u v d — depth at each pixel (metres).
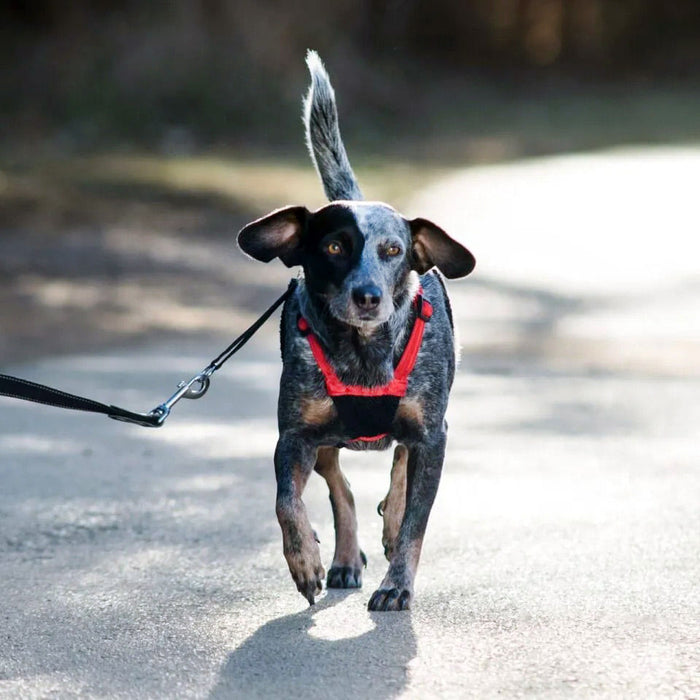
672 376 14.94
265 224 7.25
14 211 26.47
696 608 6.89
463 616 6.84
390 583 7.04
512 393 13.85
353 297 6.85
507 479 10.02
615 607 6.94
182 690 5.87
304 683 5.93
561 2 73.25
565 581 7.41
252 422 12.30
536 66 72.00
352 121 46.78
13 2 43.56
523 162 42.47
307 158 38.28
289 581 7.52
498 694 5.75
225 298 20.75
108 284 21.23
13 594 7.29
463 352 16.52
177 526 8.73
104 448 11.18
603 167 39.94
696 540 8.24
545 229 28.19
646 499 9.35
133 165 33.28
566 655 6.22
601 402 13.38
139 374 14.62
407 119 49.94
